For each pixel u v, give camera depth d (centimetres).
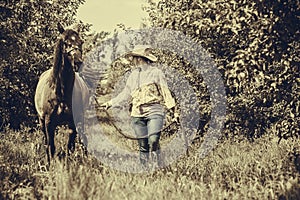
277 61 1045
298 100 1100
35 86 1529
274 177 802
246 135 1488
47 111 1073
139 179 810
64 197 685
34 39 1538
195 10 1188
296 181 738
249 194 716
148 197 694
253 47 1038
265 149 1208
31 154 1141
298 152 1028
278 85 1088
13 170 903
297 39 1034
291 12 1018
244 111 1439
